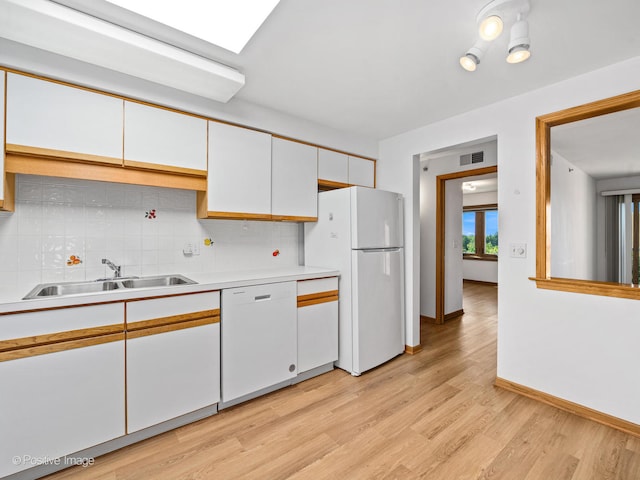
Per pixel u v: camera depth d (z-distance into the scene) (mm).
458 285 4648
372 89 2270
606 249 5559
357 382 2496
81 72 1752
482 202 7652
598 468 1537
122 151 1898
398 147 3277
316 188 2938
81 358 1554
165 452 1664
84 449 1571
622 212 5414
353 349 2635
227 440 1766
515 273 2334
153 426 1797
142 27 1579
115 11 1467
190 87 2057
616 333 1883
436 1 1391
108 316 1629
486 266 7613
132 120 1935
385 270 2861
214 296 2004
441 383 2473
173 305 1838
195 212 2533
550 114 2174
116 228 2178
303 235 3215
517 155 2340
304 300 2490
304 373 2543
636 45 1715
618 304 1875
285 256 3084
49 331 1475
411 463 1579
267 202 2570
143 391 1731
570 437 1785
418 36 1659
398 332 3006
